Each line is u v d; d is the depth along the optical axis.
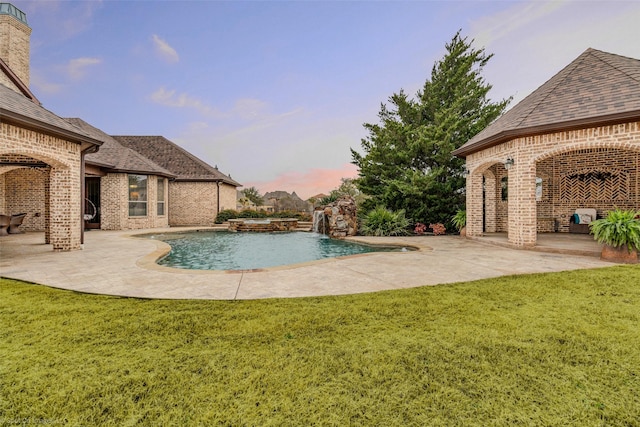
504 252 8.42
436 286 4.84
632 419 1.87
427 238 12.52
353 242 12.26
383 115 17.64
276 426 1.84
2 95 7.24
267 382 2.26
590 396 2.09
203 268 7.86
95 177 16.56
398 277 5.58
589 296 4.16
